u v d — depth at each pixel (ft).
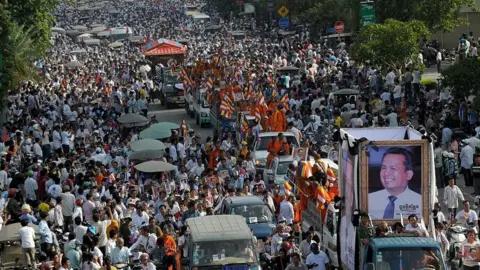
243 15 596.29
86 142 197.57
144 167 150.20
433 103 187.32
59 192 137.59
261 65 283.79
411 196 97.50
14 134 191.93
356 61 231.50
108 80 309.63
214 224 103.86
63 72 336.29
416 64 221.05
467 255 98.43
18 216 130.31
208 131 232.94
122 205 127.54
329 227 108.88
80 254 108.06
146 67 319.47
